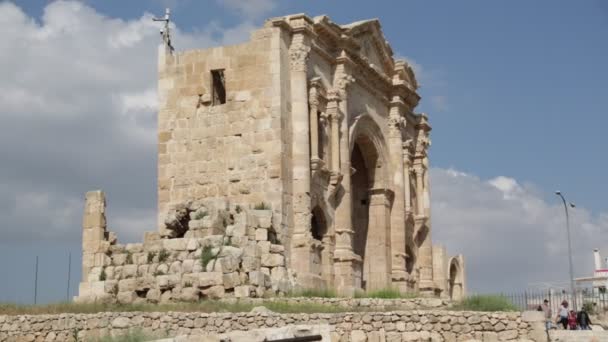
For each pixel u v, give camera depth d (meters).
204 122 55.81
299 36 55.75
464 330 34.97
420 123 75.56
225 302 41.47
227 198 54.22
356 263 58.16
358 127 63.81
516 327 34.69
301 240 53.09
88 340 35.03
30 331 38.03
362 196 68.19
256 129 54.22
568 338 35.91
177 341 21.98
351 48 61.84
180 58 57.19
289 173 54.16
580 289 68.75
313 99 56.31
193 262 44.78
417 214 73.75
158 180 56.41
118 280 45.53
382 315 35.44
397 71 70.69
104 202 48.41
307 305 40.81
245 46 55.41
